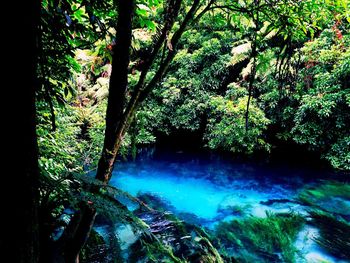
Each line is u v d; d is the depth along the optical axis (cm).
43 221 142
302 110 869
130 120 166
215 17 238
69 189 138
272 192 784
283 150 1103
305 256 464
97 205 134
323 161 984
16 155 67
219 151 1151
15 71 65
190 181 890
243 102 976
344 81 852
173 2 171
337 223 587
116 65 152
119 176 934
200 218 630
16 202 68
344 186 800
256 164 1029
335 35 827
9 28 62
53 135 355
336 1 203
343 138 880
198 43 1241
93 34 181
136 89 166
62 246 158
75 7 185
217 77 1179
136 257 369
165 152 1205
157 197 760
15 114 66
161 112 1203
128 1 142
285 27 217
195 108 1153
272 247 490
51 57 163
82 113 633
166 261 357
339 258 460
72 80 217
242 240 514
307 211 648
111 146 164
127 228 475
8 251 68
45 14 146
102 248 374
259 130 984
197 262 371
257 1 206
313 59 885
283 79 239
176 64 1265
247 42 1130
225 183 870
